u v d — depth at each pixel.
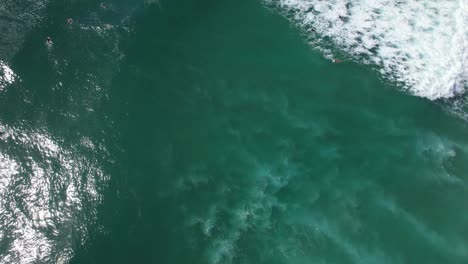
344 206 32.50
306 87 39.75
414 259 29.84
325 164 34.84
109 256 30.97
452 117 37.25
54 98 39.50
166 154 36.09
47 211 33.06
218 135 37.03
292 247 30.64
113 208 33.25
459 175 33.84
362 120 37.38
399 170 34.22
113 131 37.47
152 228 32.16
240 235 31.42
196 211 32.88
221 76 40.88
